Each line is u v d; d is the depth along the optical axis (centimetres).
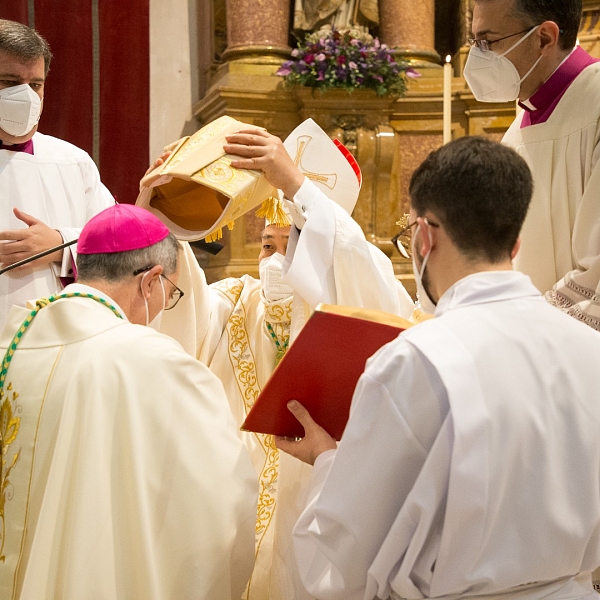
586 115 277
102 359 212
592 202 268
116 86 582
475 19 283
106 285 230
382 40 605
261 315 326
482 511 155
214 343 324
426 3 603
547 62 282
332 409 210
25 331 227
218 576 210
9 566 210
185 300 294
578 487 163
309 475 264
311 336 187
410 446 161
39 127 563
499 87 288
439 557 161
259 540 287
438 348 160
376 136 555
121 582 204
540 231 287
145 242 231
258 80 562
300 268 242
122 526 205
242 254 564
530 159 290
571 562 165
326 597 182
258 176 236
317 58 535
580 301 262
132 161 587
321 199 249
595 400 166
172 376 214
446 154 173
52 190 331
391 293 258
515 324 167
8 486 213
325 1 583
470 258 173
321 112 560
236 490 214
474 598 164
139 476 204
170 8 642
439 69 589
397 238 203
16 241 304
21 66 305
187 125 643
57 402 210
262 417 213
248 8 582
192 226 255
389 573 168
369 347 191
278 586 263
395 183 573
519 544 161
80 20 571
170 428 210
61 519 203
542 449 160
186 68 645
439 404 159
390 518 167
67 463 205
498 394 158
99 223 231
